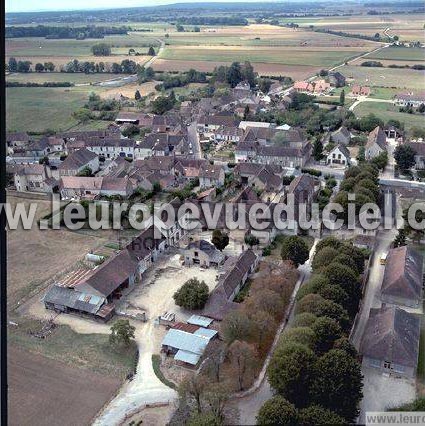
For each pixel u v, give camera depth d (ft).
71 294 302.45
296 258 328.49
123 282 320.91
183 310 298.35
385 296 299.99
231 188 483.92
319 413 191.31
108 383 241.55
